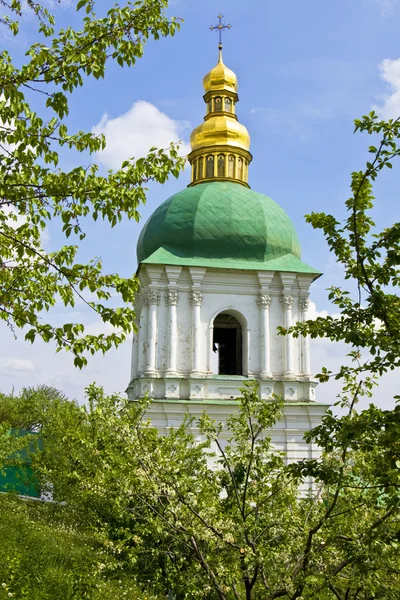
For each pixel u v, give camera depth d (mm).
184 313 32250
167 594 15875
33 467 32750
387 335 9727
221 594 11641
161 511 12750
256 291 33062
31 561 17047
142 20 10461
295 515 12727
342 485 10906
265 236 33750
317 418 31125
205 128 37906
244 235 33531
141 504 13648
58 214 10969
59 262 11352
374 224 10031
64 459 25766
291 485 12641
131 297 11070
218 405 30297
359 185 9773
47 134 10445
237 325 34719
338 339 10195
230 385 31422
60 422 27922
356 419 9922
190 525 11820
